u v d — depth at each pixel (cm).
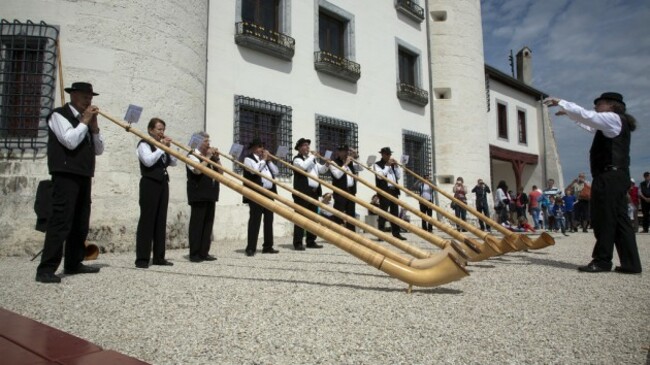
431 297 330
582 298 329
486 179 1744
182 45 803
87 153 414
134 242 690
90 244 545
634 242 457
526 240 554
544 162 2516
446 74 1706
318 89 1241
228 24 1024
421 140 1625
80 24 681
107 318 266
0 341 186
